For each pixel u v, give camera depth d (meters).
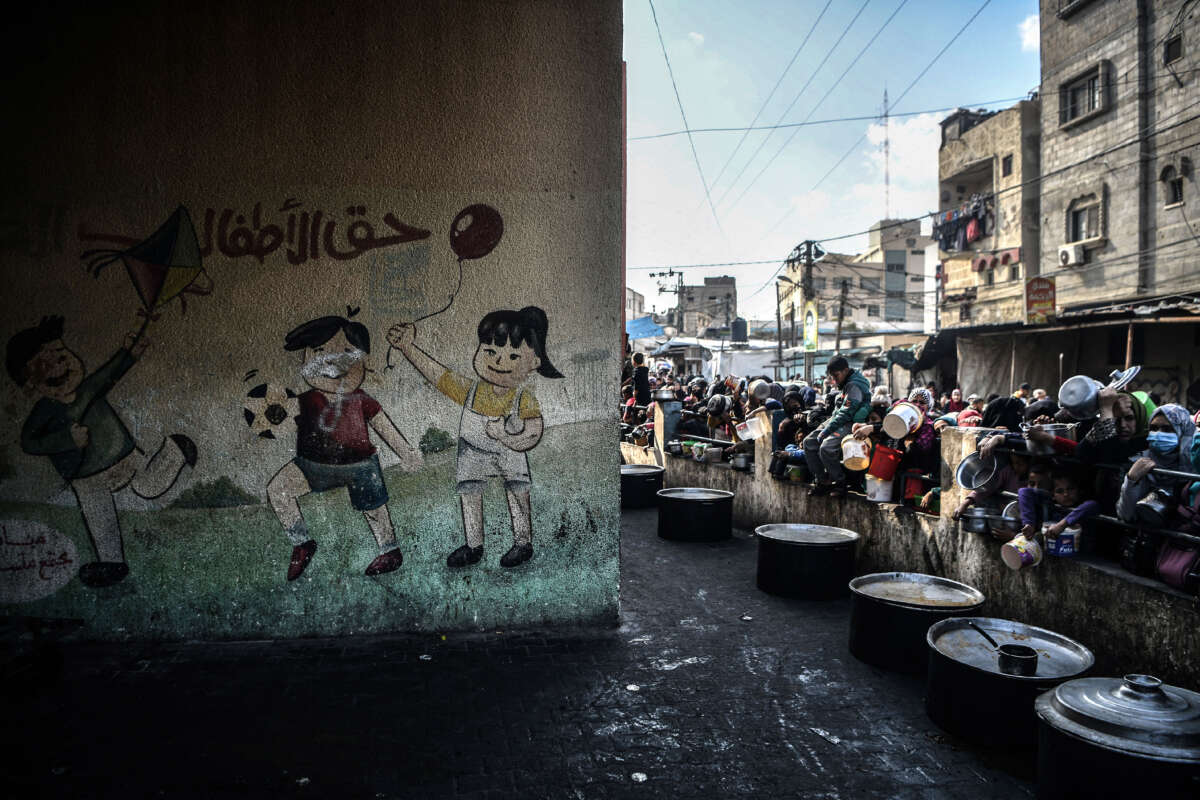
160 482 4.50
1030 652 3.24
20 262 4.42
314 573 4.61
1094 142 22.48
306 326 4.57
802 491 7.01
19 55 4.36
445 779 2.95
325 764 3.05
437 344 4.68
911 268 58.84
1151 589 3.56
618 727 3.43
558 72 4.73
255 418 4.55
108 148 4.43
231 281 4.51
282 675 4.02
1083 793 2.53
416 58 4.59
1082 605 3.99
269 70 4.49
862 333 39.50
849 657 4.36
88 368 4.46
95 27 4.39
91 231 4.44
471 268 4.70
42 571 4.46
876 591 4.38
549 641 4.60
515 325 4.75
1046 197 24.42
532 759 3.12
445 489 4.72
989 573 4.70
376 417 4.65
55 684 3.86
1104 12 22.00
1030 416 6.78
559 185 4.77
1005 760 3.15
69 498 4.46
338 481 4.62
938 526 5.18
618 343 4.88
